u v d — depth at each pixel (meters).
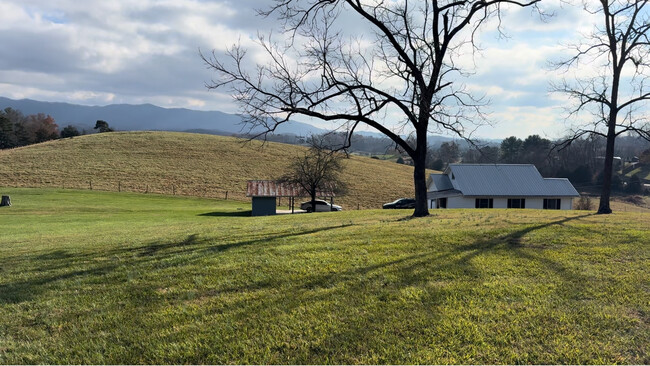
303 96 14.96
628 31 17.86
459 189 43.16
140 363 4.14
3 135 107.75
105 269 8.06
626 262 7.05
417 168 16.95
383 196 61.84
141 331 4.85
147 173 64.62
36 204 44.31
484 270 6.69
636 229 10.68
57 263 9.20
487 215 16.69
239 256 8.46
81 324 5.17
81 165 66.19
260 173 69.19
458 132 16.45
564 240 9.09
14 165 64.06
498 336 4.33
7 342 4.70
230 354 4.21
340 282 6.31
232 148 83.88
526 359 3.89
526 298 5.38
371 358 3.98
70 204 45.44
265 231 13.35
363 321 4.81
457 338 4.32
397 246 8.84
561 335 4.34
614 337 4.27
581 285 5.86
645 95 17.52
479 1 16.41
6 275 8.19
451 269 6.78
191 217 34.59
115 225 24.81
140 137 88.81
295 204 58.56
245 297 5.84
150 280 6.97
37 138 120.50
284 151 85.31
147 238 13.45
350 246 9.05
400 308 5.16
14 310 5.79
